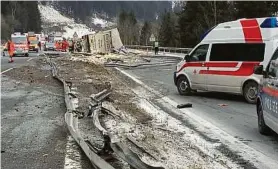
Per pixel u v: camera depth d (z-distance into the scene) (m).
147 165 5.09
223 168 6.38
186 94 15.75
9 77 20.44
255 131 9.22
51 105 12.09
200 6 58.34
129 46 79.69
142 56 47.44
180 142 8.05
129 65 32.88
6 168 6.30
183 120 10.39
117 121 9.86
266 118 8.45
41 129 8.91
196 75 15.27
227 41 14.28
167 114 11.26
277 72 7.99
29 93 14.70
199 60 15.23
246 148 7.71
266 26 13.29
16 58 40.28
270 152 7.45
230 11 55.22
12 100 13.08
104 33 53.03
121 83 19.55
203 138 8.46
